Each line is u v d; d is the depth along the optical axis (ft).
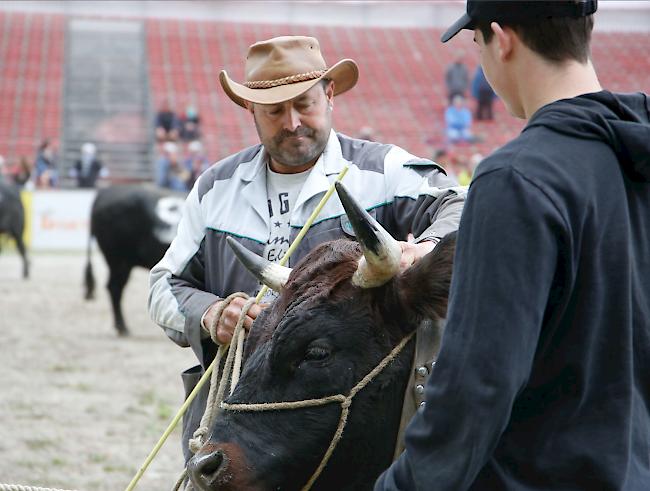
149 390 40.63
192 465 10.92
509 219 8.73
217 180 15.72
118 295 55.01
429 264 10.91
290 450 10.89
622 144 9.21
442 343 8.91
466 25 9.95
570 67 9.61
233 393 11.24
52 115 126.31
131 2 156.04
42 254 99.96
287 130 14.74
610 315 9.06
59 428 34.19
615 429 8.95
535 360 9.12
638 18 141.08
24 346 50.06
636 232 9.31
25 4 152.56
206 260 15.55
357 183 15.10
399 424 11.21
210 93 135.03
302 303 11.14
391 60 145.89
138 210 55.16
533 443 9.09
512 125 124.88
